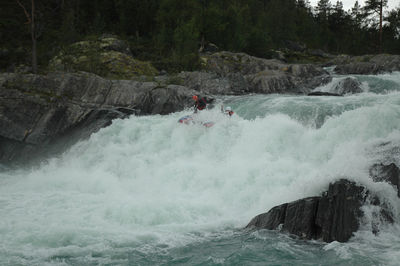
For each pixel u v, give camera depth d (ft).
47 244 25.04
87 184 40.09
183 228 28.22
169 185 38.34
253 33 166.09
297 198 29.66
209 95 67.21
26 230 27.20
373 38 212.43
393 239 24.50
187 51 113.50
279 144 40.96
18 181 43.57
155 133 49.96
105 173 44.39
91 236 26.40
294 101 53.98
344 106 47.73
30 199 35.45
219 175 37.50
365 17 203.21
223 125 46.80
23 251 23.82
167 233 27.27
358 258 21.91
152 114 62.08
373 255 22.29
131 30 158.71
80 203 33.88
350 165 30.73
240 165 38.52
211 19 148.25
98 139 52.11
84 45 107.14
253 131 43.86
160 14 148.36
